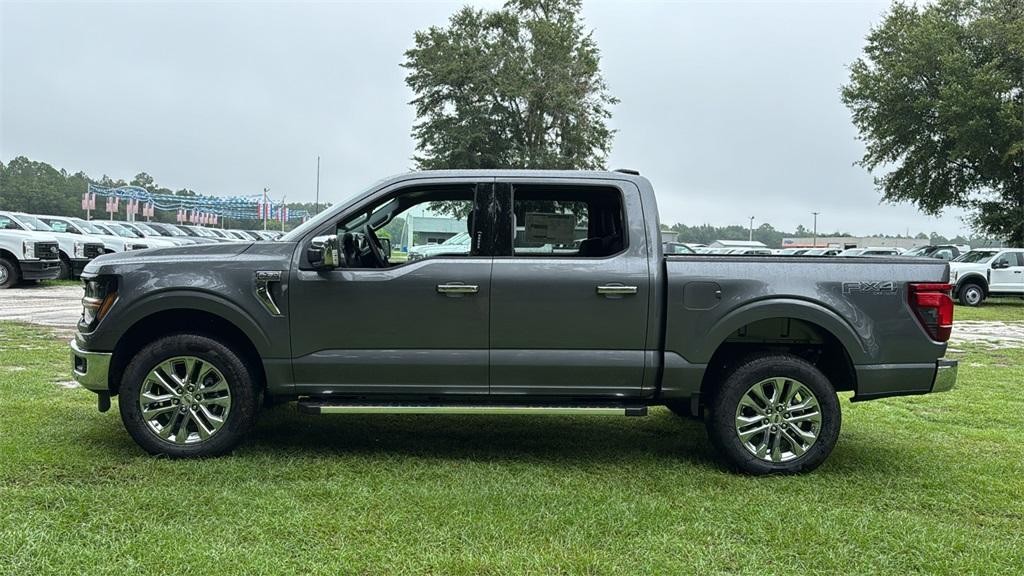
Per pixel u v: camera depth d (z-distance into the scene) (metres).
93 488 3.82
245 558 3.04
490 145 30.75
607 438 5.25
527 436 5.25
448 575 2.96
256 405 4.49
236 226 87.12
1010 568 3.17
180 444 4.38
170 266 4.37
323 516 3.52
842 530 3.51
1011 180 29.05
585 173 4.56
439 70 29.56
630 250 4.41
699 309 4.34
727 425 4.38
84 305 4.58
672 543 3.32
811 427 4.41
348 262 4.64
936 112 27.89
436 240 4.68
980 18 28.14
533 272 4.35
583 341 4.38
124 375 4.34
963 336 12.55
